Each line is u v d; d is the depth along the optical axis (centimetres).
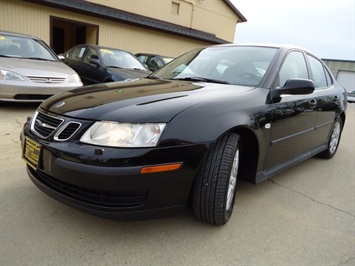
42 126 212
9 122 458
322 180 357
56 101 228
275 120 259
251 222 245
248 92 249
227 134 218
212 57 325
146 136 183
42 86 505
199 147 194
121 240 208
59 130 197
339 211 280
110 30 1245
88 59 745
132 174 178
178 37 1526
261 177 264
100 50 737
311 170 391
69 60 814
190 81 287
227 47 339
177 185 193
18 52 584
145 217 191
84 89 256
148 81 290
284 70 297
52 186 205
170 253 198
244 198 288
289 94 269
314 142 367
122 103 205
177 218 239
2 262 177
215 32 1833
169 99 214
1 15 945
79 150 183
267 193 304
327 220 261
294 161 323
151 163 181
